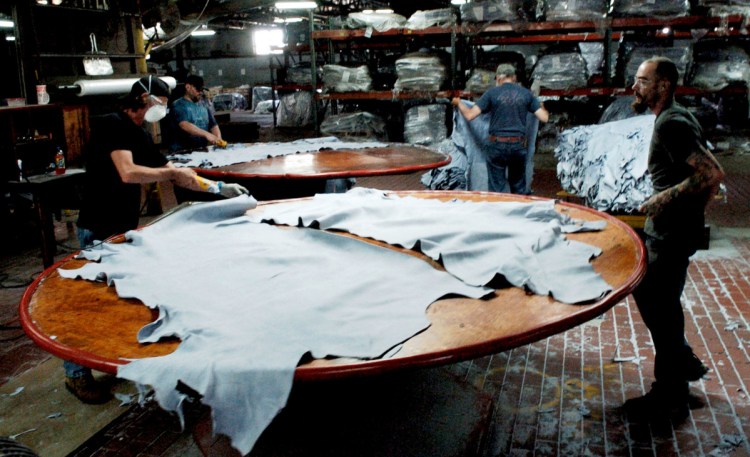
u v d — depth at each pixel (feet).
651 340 13.34
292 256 8.21
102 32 36.99
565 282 6.96
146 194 26.86
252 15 71.51
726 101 38.91
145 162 11.78
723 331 13.65
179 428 10.65
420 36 39.40
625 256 7.96
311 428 8.28
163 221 10.01
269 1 40.83
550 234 8.43
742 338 13.24
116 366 5.45
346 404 8.77
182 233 9.71
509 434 10.13
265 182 17.52
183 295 7.07
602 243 8.59
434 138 35.35
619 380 11.72
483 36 37.81
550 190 30.09
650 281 9.82
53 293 7.54
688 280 17.04
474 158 23.13
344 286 7.12
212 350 5.56
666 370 10.15
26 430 10.64
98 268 8.21
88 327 6.46
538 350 13.11
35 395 11.84
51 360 13.41
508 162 22.22
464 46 37.06
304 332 5.92
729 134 37.96
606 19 30.91
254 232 9.61
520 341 5.73
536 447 9.76
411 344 5.67
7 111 22.95
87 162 11.60
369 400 9.02
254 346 5.60
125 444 10.26
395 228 9.10
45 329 6.43
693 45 31.86
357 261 8.05
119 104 11.53
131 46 39.27
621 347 13.09
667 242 9.50
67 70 34.68
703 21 30.04
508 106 21.52
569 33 36.52
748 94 31.19
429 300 6.65
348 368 5.24
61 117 27.27
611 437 9.93
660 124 9.37
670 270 9.64
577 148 21.29
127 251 8.89
